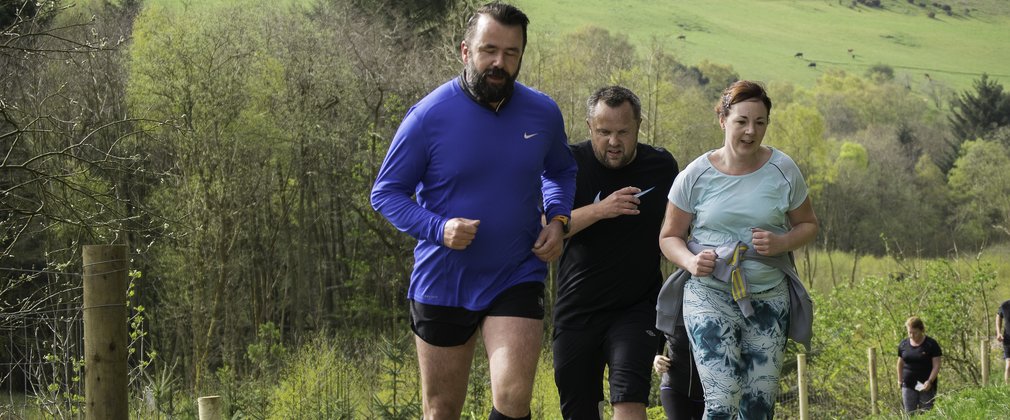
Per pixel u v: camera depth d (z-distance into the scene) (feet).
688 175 15.03
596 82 102.73
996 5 503.20
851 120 292.20
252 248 91.66
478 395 32.63
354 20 102.17
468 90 12.50
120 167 34.37
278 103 88.63
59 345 25.07
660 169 16.74
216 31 79.56
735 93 14.47
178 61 76.13
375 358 52.75
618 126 16.28
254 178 87.40
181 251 77.00
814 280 165.78
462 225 11.73
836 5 479.41
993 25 476.95
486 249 12.45
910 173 225.15
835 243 197.57
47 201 31.71
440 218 12.01
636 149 16.90
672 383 18.25
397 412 32.42
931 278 56.65
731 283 14.43
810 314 14.84
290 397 45.42
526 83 97.86
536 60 100.32
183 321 81.46
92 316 14.48
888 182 209.77
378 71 95.96
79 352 25.86
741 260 14.52
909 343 42.98
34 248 38.93
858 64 391.45
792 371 48.16
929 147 255.50
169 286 80.74
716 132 115.85
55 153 31.71
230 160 80.69
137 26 79.05
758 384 14.70
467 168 12.39
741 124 14.37
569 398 16.90
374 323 101.65
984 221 209.87
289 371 56.03
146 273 79.71
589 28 136.46
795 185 14.65
